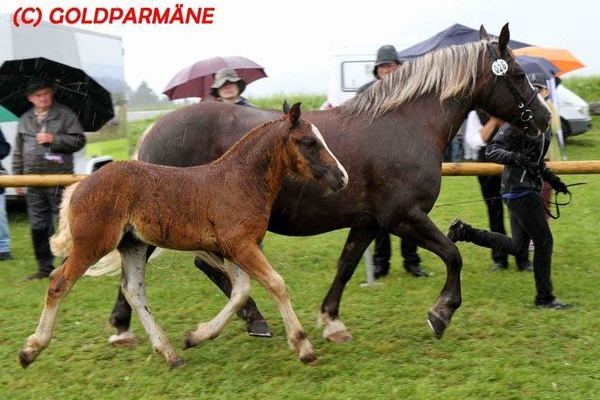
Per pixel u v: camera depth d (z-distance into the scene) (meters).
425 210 4.57
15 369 4.37
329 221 4.56
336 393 3.91
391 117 4.57
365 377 4.11
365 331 4.93
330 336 4.72
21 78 8.20
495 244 5.32
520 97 4.78
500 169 5.68
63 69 8.27
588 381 3.97
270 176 4.12
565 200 10.07
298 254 7.40
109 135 9.25
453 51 4.72
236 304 4.30
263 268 4.05
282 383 4.07
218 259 4.53
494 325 4.93
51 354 4.59
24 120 6.48
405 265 6.47
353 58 13.50
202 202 4.02
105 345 4.73
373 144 4.48
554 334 4.73
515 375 4.04
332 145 4.48
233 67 8.80
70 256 4.06
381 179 4.46
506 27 4.66
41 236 6.48
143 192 4.00
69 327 5.12
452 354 4.42
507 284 5.96
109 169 4.03
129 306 4.69
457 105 4.72
